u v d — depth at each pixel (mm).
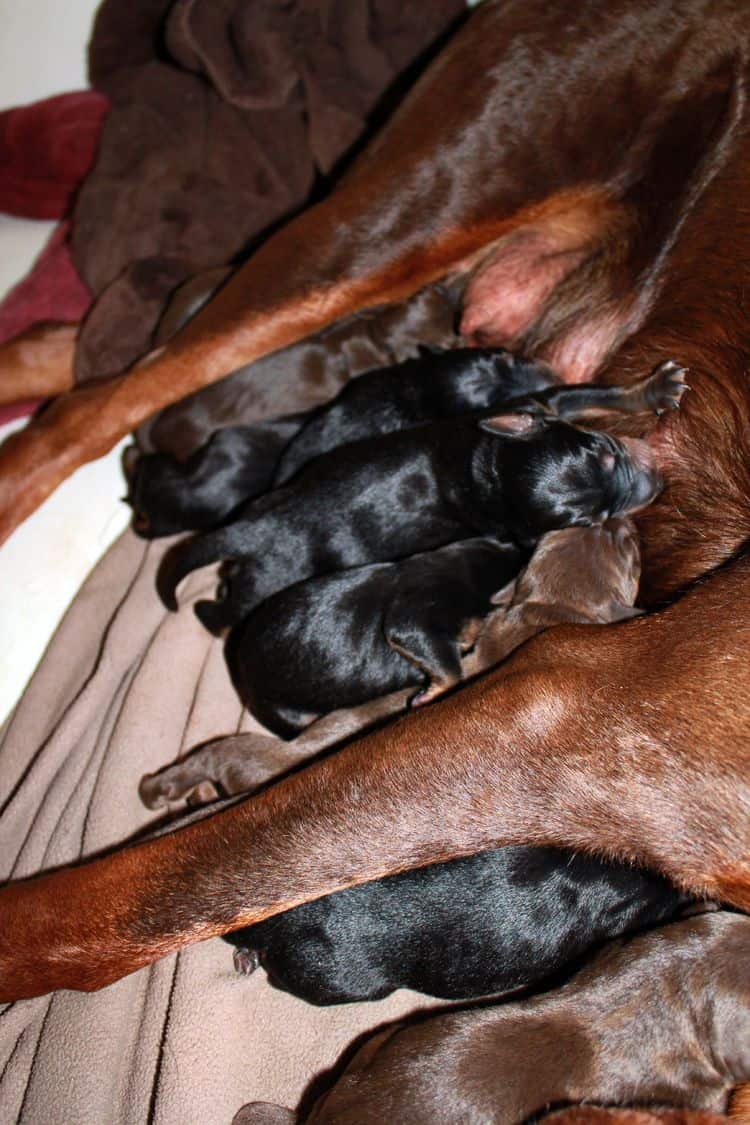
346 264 691
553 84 665
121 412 718
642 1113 511
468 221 683
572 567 610
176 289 797
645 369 644
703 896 525
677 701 507
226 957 589
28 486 727
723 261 625
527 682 522
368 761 526
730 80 644
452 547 651
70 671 723
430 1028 530
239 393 739
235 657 676
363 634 633
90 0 976
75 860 626
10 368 823
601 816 513
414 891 568
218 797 619
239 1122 541
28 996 559
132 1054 569
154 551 750
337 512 675
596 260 684
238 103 892
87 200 888
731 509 601
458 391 704
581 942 579
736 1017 536
